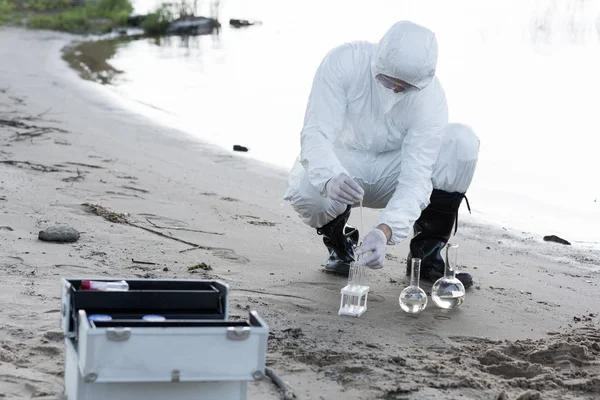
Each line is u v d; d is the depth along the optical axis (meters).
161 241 5.93
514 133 12.15
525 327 4.72
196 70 17.56
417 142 4.96
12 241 5.46
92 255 5.35
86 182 7.50
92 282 3.27
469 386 3.64
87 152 8.90
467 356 4.08
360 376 3.68
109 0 26.81
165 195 7.42
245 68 18.09
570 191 9.29
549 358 4.13
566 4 25.33
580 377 3.86
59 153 8.65
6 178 7.22
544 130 12.37
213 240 6.13
